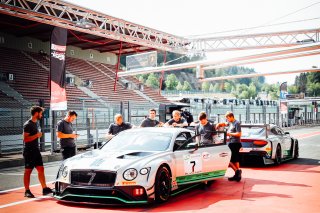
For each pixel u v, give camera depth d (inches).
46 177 375.2
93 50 1535.4
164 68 1045.2
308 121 2057.1
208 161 288.7
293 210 223.8
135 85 1530.5
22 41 1256.8
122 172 224.5
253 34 1075.3
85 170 230.4
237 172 333.1
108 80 1454.2
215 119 920.3
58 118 701.3
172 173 252.1
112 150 265.9
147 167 230.8
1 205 241.8
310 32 1013.2
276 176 361.1
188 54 1143.0
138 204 238.8
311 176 360.2
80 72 1364.4
